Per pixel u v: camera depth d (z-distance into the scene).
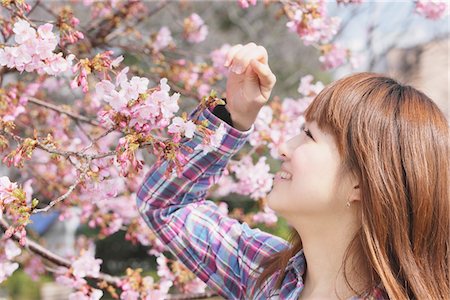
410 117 1.32
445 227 1.33
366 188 1.28
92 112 2.74
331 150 1.32
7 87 2.24
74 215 2.71
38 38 1.38
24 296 5.51
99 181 1.35
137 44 2.93
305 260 1.43
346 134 1.30
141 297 2.12
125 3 2.62
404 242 1.28
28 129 2.61
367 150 1.28
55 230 5.78
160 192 1.55
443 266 1.32
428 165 1.31
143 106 1.25
